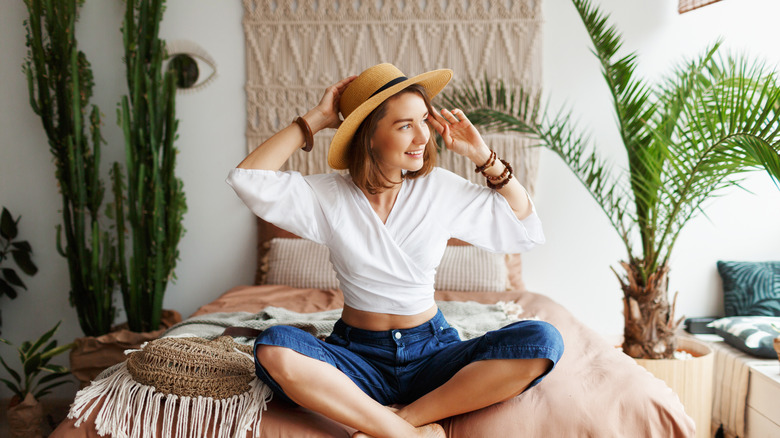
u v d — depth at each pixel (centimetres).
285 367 130
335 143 143
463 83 316
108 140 320
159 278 295
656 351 238
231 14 319
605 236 322
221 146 327
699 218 313
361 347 149
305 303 262
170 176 295
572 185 320
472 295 270
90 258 292
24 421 248
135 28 288
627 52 309
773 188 308
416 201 152
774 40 301
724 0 301
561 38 312
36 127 315
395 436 131
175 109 309
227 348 156
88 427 137
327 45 319
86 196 289
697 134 247
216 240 334
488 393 135
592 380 151
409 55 317
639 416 136
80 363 272
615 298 325
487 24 312
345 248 147
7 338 326
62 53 282
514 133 315
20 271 324
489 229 161
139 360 145
